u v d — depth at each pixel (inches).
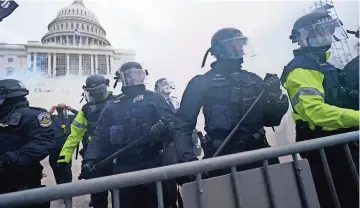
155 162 58.9
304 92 54.6
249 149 60.4
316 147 35.4
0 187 52.6
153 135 58.4
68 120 60.9
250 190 30.2
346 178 53.6
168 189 56.8
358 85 78.1
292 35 70.2
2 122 54.9
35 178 55.6
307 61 59.7
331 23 67.5
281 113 64.1
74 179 60.0
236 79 62.9
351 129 57.2
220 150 58.7
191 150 56.0
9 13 59.2
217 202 28.3
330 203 54.8
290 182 32.8
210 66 69.4
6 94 55.4
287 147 33.4
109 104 62.4
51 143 58.2
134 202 54.3
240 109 60.9
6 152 53.7
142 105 61.2
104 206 56.0
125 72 62.4
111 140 58.7
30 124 56.4
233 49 63.7
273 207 30.4
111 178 25.0
